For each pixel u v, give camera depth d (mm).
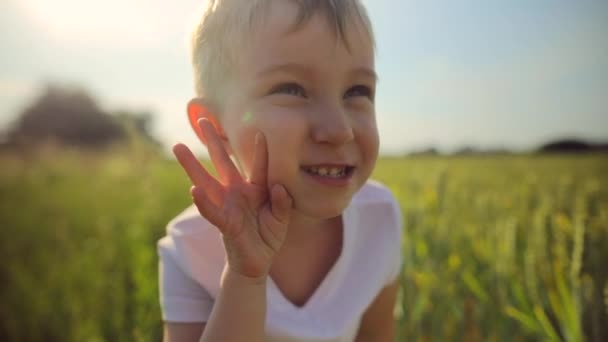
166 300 459
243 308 364
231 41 388
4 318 927
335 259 477
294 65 354
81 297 971
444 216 797
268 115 357
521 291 604
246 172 392
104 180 2523
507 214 843
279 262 457
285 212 356
